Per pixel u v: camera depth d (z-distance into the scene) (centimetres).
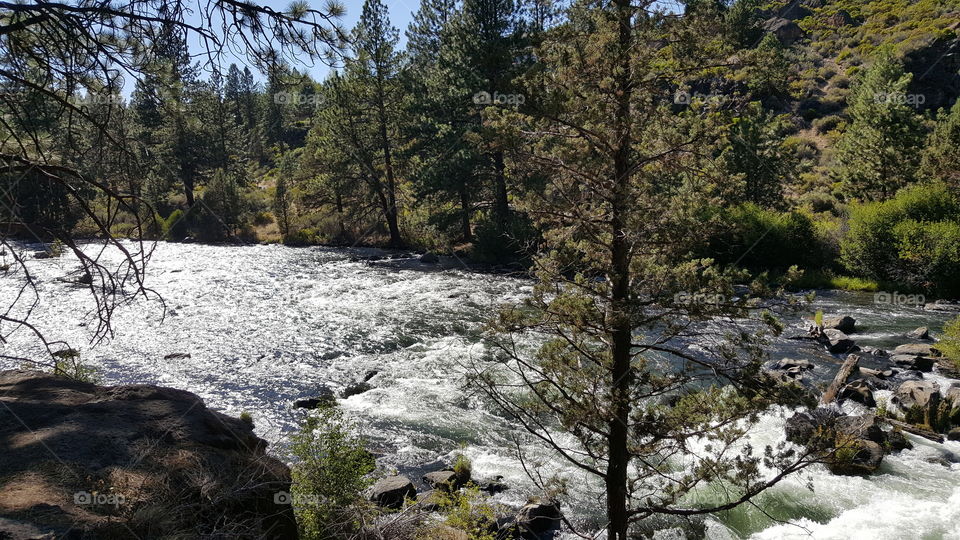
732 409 729
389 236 4834
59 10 500
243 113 9331
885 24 7612
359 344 2067
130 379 1703
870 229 2956
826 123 5919
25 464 453
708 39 721
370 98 4466
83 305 2508
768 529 1023
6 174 531
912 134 3722
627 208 731
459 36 3641
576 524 1040
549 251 831
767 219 3197
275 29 579
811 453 735
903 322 2306
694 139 746
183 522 438
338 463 763
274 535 529
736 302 738
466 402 1564
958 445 1302
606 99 755
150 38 545
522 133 775
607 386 752
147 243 4650
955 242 2686
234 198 5181
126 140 612
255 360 1900
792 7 8894
